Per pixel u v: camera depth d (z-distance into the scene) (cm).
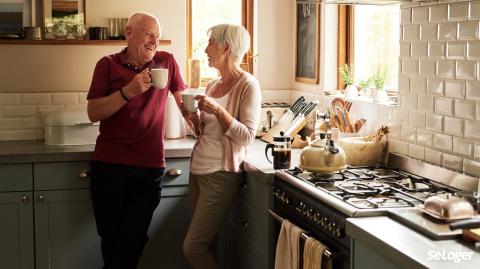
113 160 394
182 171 434
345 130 412
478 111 303
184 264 448
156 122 402
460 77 315
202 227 386
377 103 390
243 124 374
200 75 480
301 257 317
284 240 332
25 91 464
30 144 446
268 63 512
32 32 450
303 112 448
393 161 368
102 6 467
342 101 415
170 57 414
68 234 425
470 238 237
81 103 472
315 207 310
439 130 332
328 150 342
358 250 264
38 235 421
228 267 446
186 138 471
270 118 493
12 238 418
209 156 382
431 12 336
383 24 420
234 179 386
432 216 260
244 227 410
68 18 461
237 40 378
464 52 311
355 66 452
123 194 400
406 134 360
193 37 502
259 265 384
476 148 306
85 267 430
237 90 379
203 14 502
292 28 513
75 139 440
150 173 401
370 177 340
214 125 383
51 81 467
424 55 343
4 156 408
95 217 408
